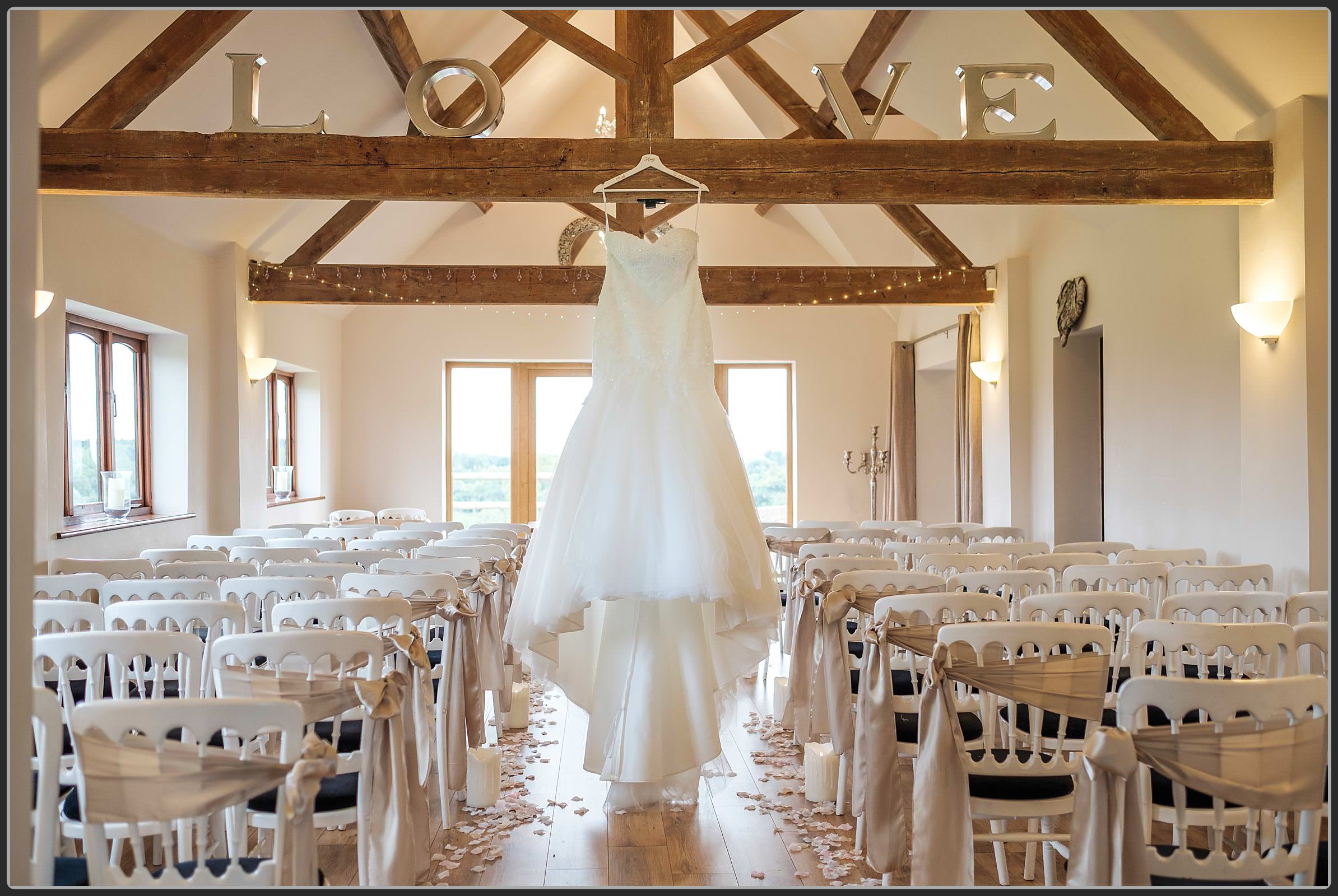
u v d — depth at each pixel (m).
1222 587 4.04
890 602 2.79
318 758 1.70
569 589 3.04
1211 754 1.80
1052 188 4.74
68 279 5.30
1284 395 4.52
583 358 10.91
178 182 4.54
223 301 7.36
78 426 5.96
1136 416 6.24
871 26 6.55
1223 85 4.71
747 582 3.13
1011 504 7.95
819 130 7.68
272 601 3.56
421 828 2.51
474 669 3.43
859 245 9.74
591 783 3.65
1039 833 2.70
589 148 4.72
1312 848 1.83
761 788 3.59
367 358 10.83
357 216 7.83
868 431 11.06
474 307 10.88
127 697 2.35
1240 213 4.86
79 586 3.30
